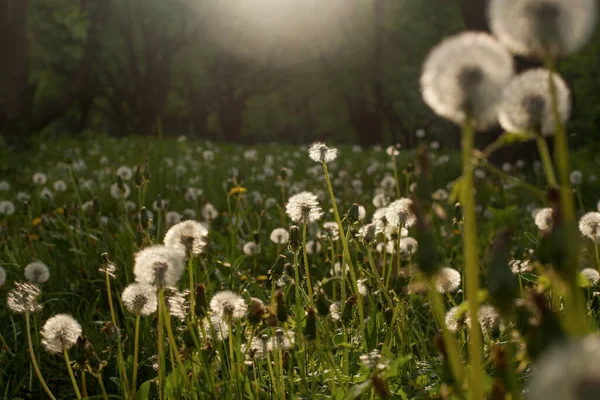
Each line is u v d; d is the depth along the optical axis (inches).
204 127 1627.7
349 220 111.9
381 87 1441.9
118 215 243.3
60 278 175.5
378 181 366.6
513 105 55.3
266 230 237.9
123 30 1256.2
